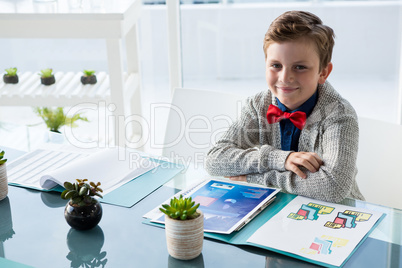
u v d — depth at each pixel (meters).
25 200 1.17
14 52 2.74
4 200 1.17
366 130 1.49
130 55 2.52
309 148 1.37
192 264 0.90
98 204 1.04
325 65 1.30
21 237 1.01
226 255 0.93
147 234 1.01
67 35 2.07
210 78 2.66
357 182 1.48
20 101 2.18
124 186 1.23
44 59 2.74
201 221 0.91
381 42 2.51
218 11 2.53
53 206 1.14
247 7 2.50
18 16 2.03
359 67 2.58
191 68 2.65
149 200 1.16
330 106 1.32
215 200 1.14
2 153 1.17
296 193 1.18
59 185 1.23
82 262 0.92
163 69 2.72
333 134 1.27
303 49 1.22
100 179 1.25
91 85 2.28
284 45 1.22
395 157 1.43
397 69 2.55
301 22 1.22
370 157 1.47
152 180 1.26
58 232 1.03
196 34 2.58
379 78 2.58
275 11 2.50
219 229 1.00
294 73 1.25
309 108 1.34
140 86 2.57
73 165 1.25
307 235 0.98
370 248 0.94
